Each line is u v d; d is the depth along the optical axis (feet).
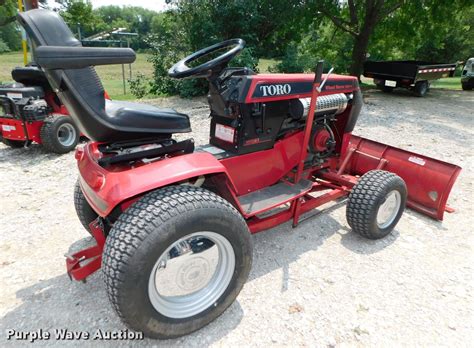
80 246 9.33
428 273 8.51
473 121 26.00
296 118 9.16
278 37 38.45
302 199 10.14
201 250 6.30
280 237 9.98
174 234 5.57
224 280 6.73
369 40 45.91
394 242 9.81
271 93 8.37
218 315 6.78
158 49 34.58
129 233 5.41
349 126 11.32
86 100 5.76
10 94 15.99
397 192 9.55
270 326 6.89
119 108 6.41
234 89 8.16
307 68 35.96
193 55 8.79
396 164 11.43
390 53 54.95
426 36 46.19
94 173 6.32
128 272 5.31
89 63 5.28
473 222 10.93
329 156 11.38
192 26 32.45
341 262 8.88
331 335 6.69
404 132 21.80
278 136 9.40
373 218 9.09
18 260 8.77
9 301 7.47
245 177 8.87
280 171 9.57
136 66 85.35
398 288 7.97
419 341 6.59
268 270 8.54
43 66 5.01
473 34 82.69
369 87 45.75
